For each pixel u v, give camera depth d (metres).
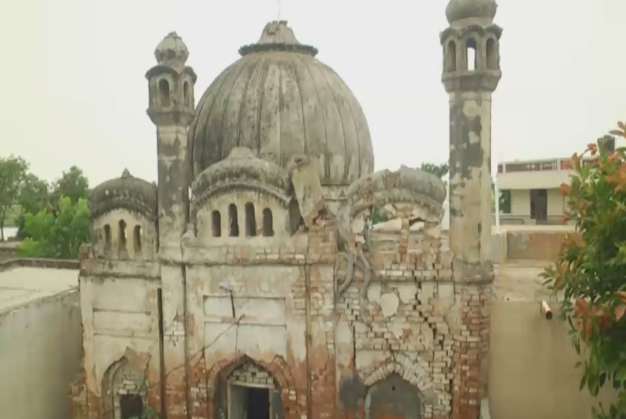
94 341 15.95
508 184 32.97
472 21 12.83
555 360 12.77
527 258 20.11
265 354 14.41
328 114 16.59
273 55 17.17
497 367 13.12
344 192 16.03
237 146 15.96
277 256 14.12
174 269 14.90
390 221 19.05
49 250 36.75
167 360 15.06
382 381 14.11
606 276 9.08
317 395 14.07
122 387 16.00
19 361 15.59
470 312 13.22
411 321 13.71
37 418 16.28
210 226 14.62
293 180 14.09
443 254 13.43
